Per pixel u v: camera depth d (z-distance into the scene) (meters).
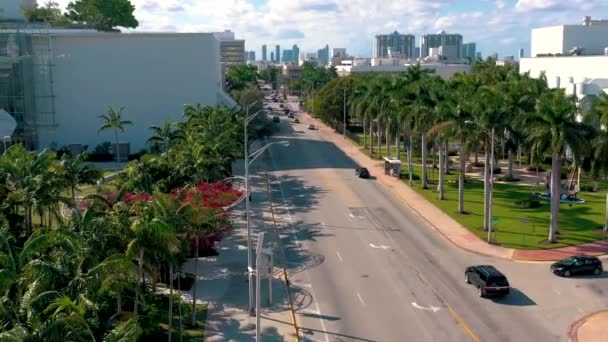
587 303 37.28
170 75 101.88
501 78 99.75
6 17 118.25
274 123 148.00
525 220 56.53
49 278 23.72
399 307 36.94
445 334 33.06
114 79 100.38
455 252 48.19
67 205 42.72
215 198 46.12
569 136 46.69
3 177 43.97
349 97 130.38
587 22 125.81
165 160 51.66
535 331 33.34
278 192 72.44
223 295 39.19
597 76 88.25
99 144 100.31
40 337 19.88
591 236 51.31
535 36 137.50
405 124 69.56
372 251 48.56
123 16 158.88
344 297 38.75
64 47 98.06
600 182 74.38
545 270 43.56
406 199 67.56
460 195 59.97
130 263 25.55
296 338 32.72
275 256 47.47
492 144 50.47
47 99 97.75
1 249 27.39
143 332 31.31
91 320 23.39
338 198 68.88
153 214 30.58
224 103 109.75
